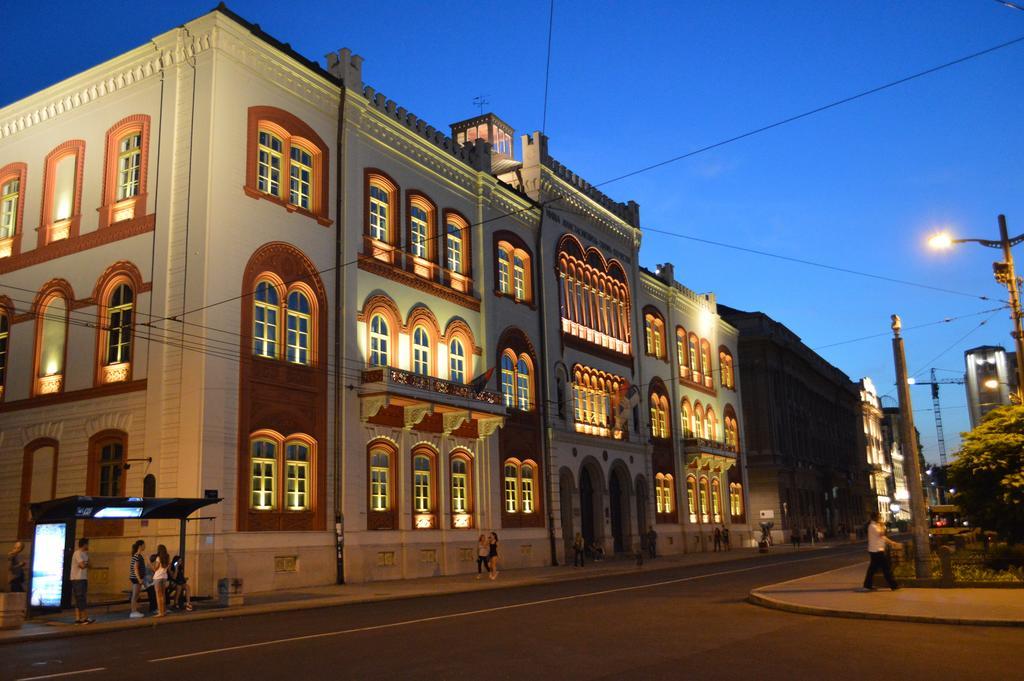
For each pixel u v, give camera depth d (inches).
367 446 1173.7
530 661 462.3
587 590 966.4
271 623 689.6
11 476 1104.8
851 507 3848.4
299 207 1123.3
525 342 1577.3
